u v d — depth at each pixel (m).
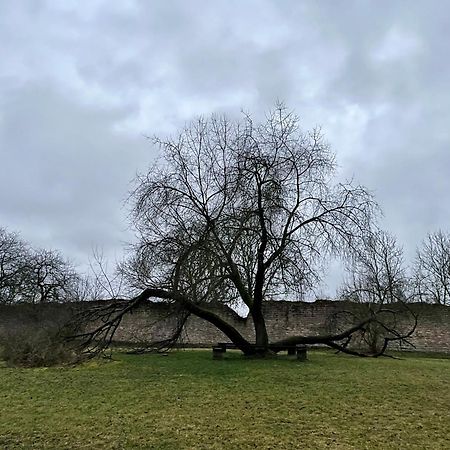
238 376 15.88
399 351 28.64
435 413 11.78
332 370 17.09
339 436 10.11
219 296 19.94
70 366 18.47
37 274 46.00
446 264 44.75
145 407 12.20
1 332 26.89
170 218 19.56
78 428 10.70
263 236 19.67
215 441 9.83
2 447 9.66
